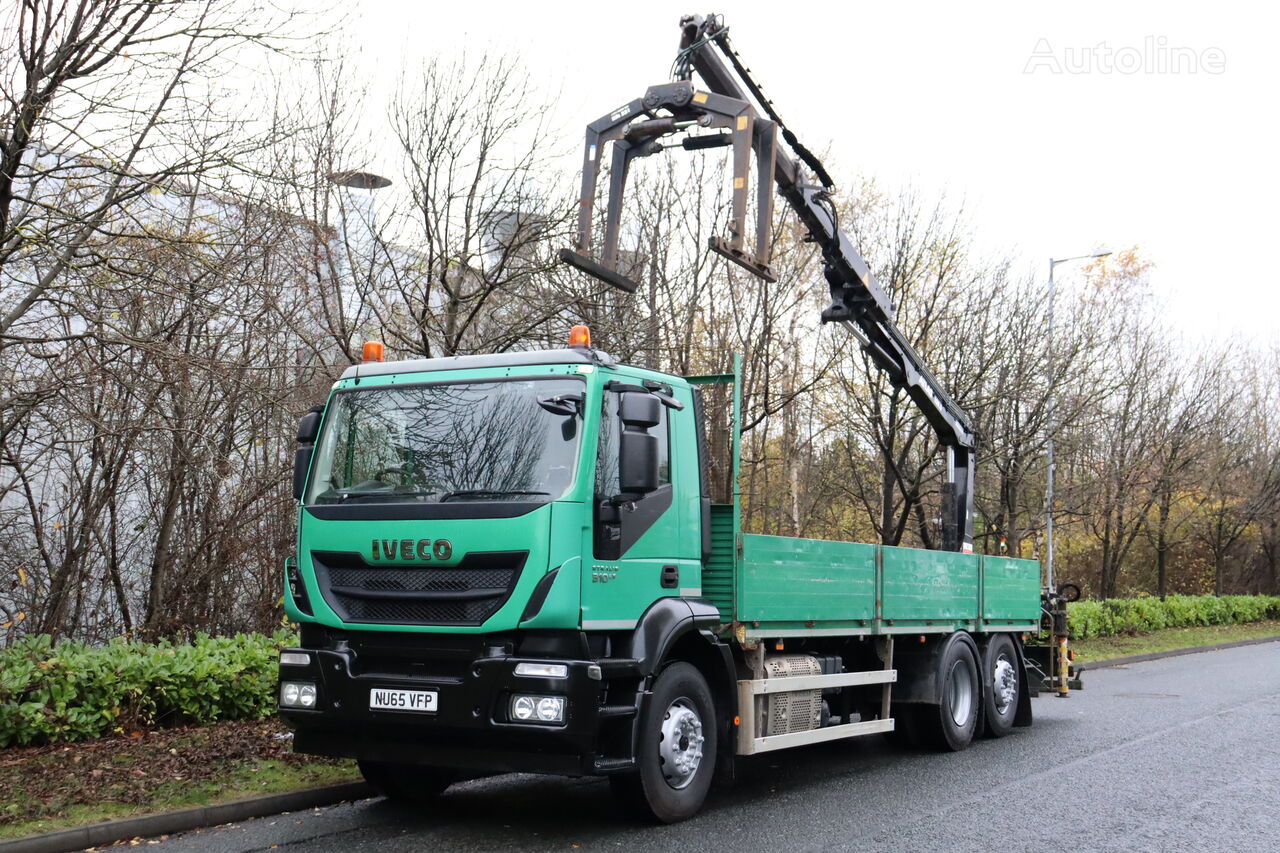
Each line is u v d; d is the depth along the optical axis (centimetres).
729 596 772
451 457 684
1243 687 1691
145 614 1216
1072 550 3738
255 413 1220
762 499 2480
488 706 630
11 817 630
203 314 1101
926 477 2234
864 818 739
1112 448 2802
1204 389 3089
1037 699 1538
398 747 668
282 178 1033
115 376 984
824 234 1068
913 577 1010
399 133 1341
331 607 685
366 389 731
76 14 882
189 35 927
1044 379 2277
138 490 1208
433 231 1338
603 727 666
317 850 633
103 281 946
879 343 1212
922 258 2075
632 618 682
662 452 728
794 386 2119
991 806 782
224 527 1201
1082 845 666
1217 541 3916
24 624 1107
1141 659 2344
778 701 818
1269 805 786
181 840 648
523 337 1368
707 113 852
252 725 932
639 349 1543
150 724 884
